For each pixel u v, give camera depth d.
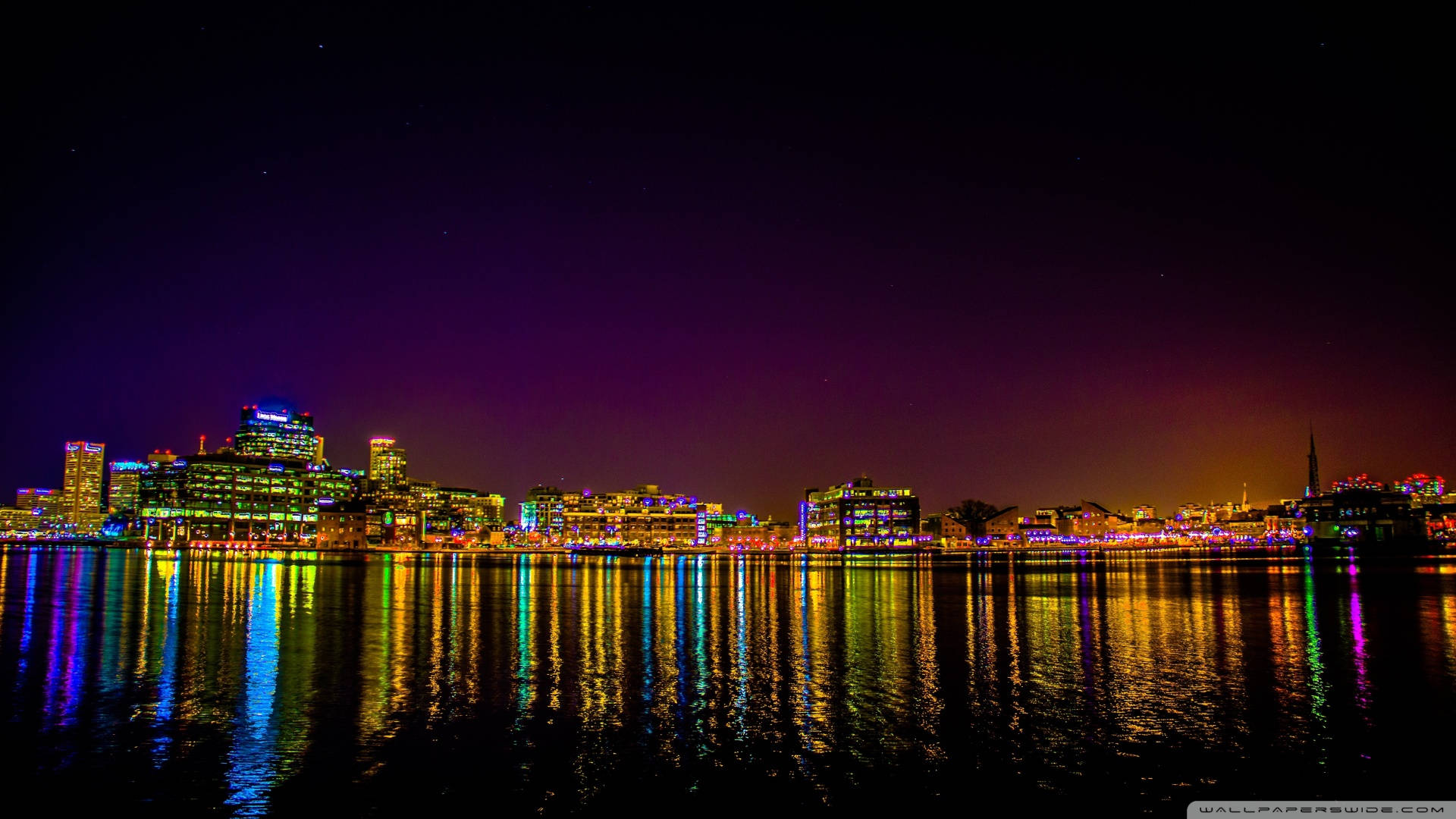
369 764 23.45
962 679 34.62
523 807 20.44
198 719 28.06
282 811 20.23
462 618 58.62
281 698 31.16
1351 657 39.50
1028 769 23.02
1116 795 21.20
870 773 22.77
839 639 47.12
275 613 61.94
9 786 21.78
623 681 34.41
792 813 20.08
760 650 42.88
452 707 29.75
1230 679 34.50
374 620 56.78
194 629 51.06
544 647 43.94
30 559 195.75
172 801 20.78
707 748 24.80
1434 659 38.97
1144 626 52.12
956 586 94.56
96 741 25.52
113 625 53.41
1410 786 21.73
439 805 20.53
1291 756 23.94
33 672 36.12
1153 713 28.75
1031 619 57.22
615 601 74.25
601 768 23.12
